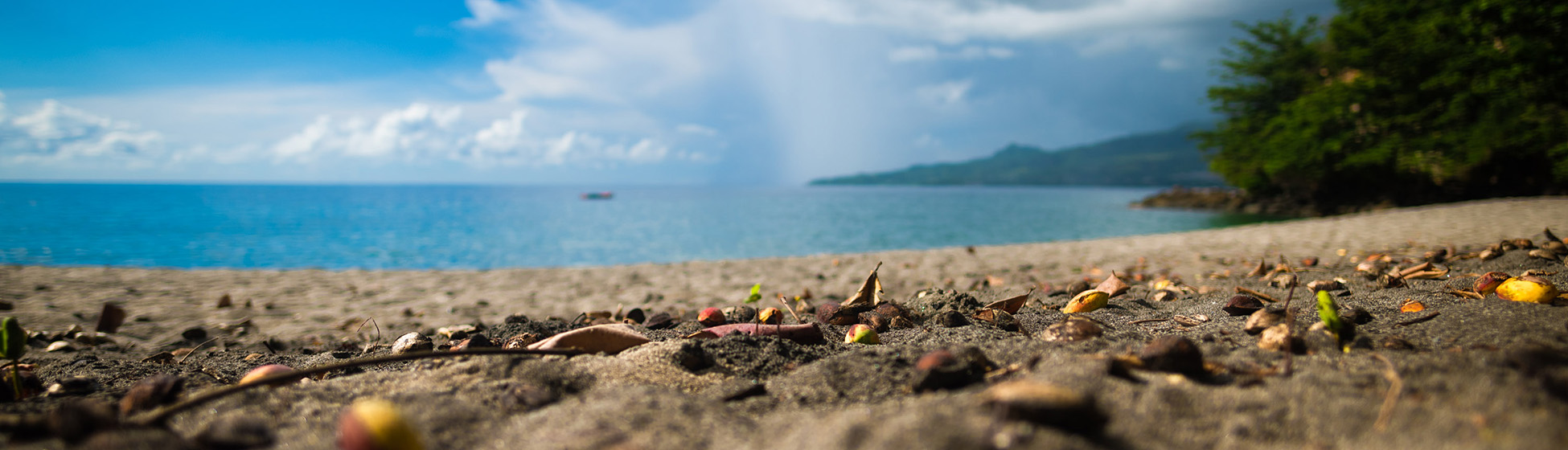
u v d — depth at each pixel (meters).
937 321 3.33
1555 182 23.23
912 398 1.85
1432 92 24.80
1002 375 1.95
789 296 6.59
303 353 4.22
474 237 24.11
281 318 5.81
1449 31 24.25
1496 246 5.02
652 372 2.23
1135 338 2.49
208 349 4.42
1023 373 1.96
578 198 95.38
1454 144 23.78
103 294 7.10
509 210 50.12
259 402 1.95
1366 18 26.03
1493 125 22.38
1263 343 2.22
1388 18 26.17
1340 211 29.92
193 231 25.78
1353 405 1.51
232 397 1.97
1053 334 2.49
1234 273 6.19
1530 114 22.23
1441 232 9.20
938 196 99.81
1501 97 22.39
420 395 1.91
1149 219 32.06
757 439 1.50
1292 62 31.30
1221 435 1.42
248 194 119.31
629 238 24.09
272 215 38.84
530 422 1.70
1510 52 21.89
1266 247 8.97
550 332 3.67
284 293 7.39
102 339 4.63
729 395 2.00
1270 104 33.03
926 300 3.85
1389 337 2.21
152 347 4.54
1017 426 1.29
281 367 2.26
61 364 3.03
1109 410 1.52
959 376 1.90
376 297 7.14
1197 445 1.37
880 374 2.06
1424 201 27.17
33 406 2.08
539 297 7.07
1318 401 1.55
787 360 2.48
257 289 7.66
